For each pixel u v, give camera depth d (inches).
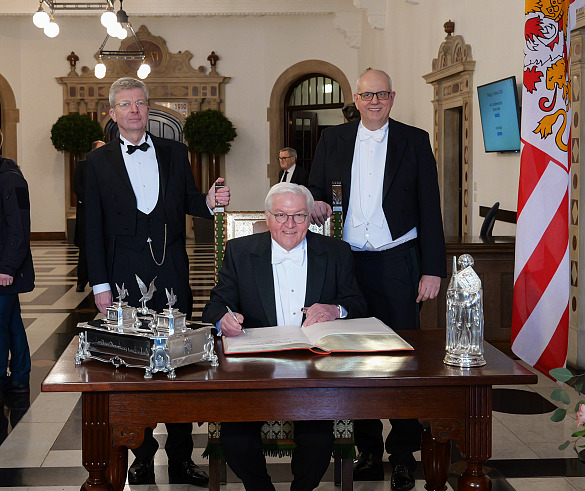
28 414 194.2
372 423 153.3
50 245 630.5
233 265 135.1
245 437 121.0
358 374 101.5
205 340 106.0
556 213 169.6
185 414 100.7
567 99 169.0
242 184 676.7
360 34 609.6
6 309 208.5
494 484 149.7
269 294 132.4
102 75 528.1
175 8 560.7
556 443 171.3
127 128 152.9
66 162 657.6
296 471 122.2
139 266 152.9
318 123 667.4
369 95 149.5
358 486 147.9
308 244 135.6
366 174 152.9
